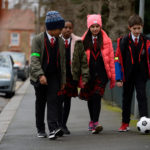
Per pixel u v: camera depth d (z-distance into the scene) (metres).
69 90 6.54
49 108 5.91
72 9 18.03
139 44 6.40
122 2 12.95
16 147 5.51
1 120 8.46
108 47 6.52
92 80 6.49
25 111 9.88
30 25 61.12
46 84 5.80
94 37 6.54
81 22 15.24
